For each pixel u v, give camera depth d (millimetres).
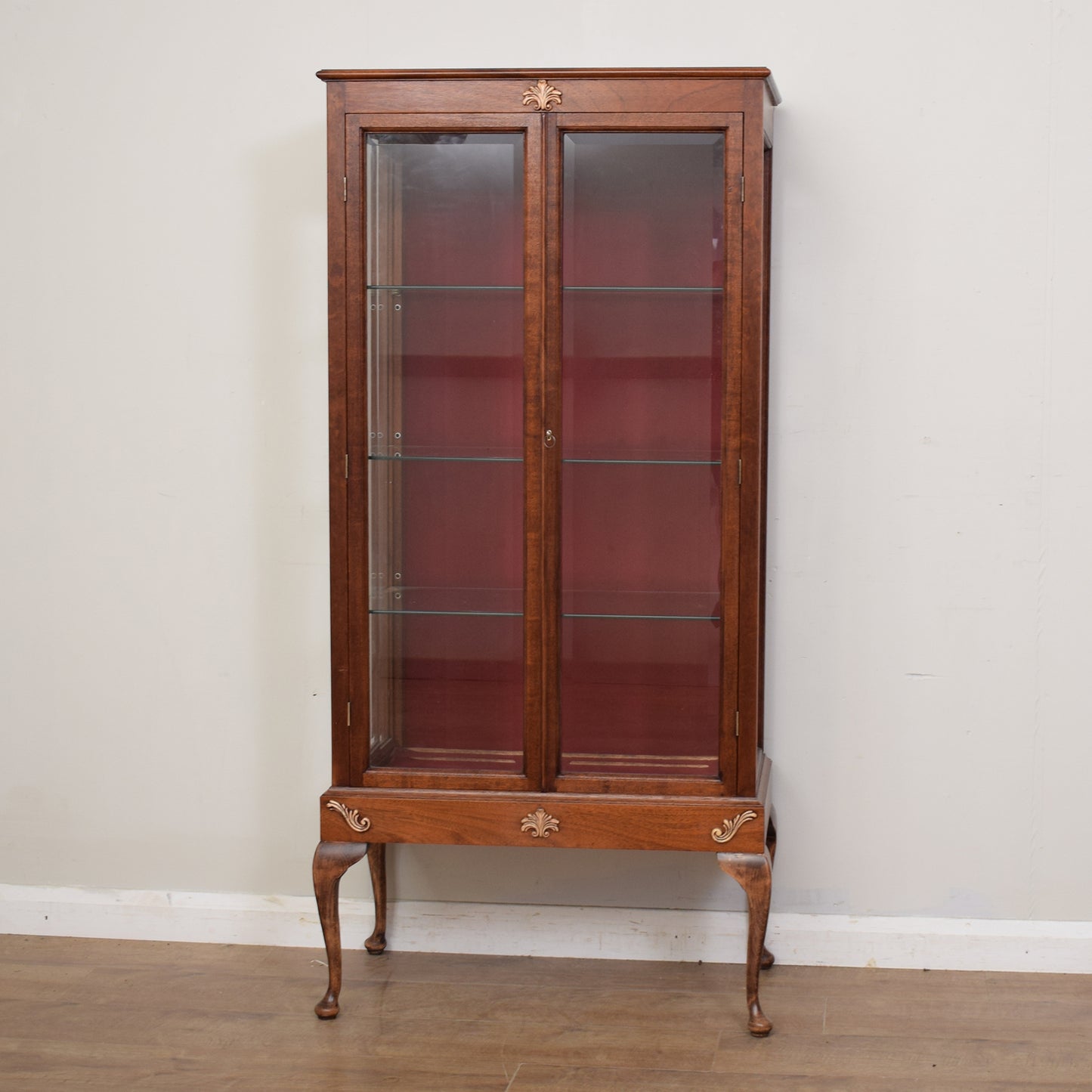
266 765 3227
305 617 3191
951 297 2973
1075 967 3033
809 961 3098
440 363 2668
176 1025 2760
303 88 3098
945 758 3051
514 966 3096
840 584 3045
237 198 3131
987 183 2947
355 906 3209
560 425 2641
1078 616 2996
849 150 2971
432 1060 2602
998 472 2990
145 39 3127
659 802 2635
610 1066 2576
